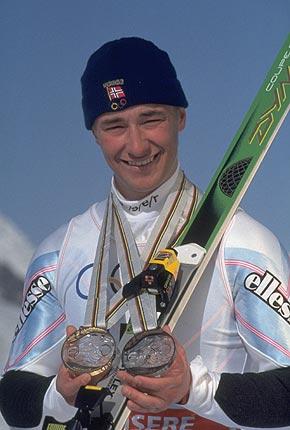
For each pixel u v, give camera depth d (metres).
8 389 6.88
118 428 6.31
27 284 7.21
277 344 6.47
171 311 6.52
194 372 6.27
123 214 6.99
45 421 6.66
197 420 6.61
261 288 6.56
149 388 5.98
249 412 6.29
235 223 6.77
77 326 6.91
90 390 6.16
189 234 6.79
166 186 6.93
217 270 6.66
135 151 6.64
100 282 6.79
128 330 6.60
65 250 7.11
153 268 6.50
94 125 6.89
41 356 6.97
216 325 6.65
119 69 6.74
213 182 7.06
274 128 7.19
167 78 6.80
